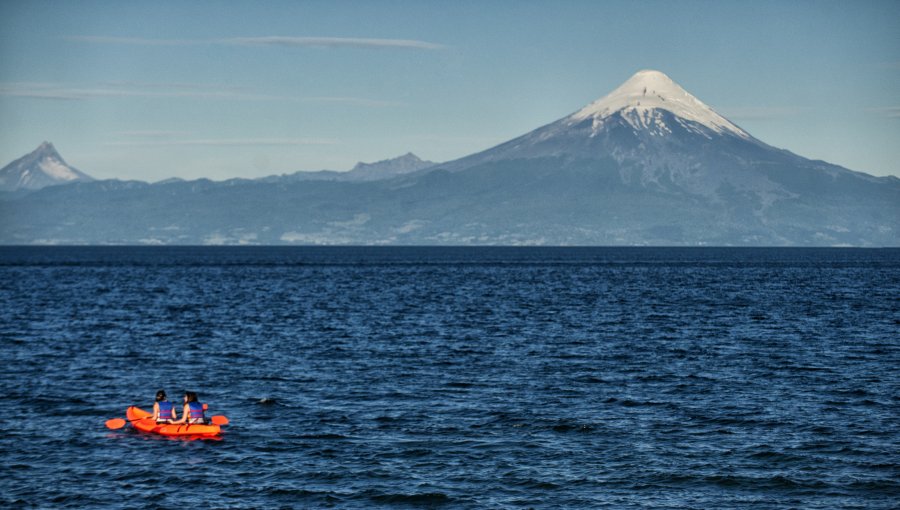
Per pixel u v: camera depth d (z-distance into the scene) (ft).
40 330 270.67
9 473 121.49
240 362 208.33
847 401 163.53
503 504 111.14
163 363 206.90
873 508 109.70
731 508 109.81
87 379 186.39
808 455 129.08
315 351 225.97
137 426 141.79
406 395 169.27
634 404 161.27
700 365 203.82
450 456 129.08
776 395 168.96
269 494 114.32
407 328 276.41
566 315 318.65
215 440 136.98
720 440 136.77
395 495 114.01
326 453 130.52
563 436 139.44
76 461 126.62
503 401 163.84
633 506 110.52
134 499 112.57
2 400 164.96
